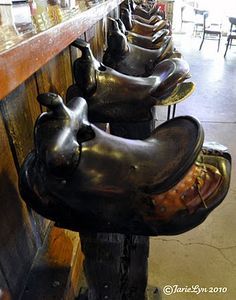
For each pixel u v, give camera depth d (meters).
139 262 0.84
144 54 1.22
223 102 3.81
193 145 0.52
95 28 1.81
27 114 0.85
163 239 1.76
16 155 0.80
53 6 0.94
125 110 0.86
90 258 0.78
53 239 1.08
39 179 0.50
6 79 0.33
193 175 0.52
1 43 0.37
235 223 1.88
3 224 0.75
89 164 0.49
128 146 0.53
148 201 0.50
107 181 0.49
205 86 4.39
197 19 8.01
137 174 0.50
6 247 0.77
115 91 0.85
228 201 2.05
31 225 0.94
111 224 0.53
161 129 0.64
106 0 1.40
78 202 0.50
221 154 0.57
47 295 0.89
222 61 5.86
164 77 0.90
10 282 0.80
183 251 1.69
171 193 0.50
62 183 0.48
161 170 0.50
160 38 1.52
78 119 0.49
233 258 1.65
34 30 0.48
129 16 1.85
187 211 0.52
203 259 1.64
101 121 0.90
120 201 0.50
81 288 1.24
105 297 0.87
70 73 1.24
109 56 1.18
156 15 2.57
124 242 0.80
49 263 0.98
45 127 0.45
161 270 1.57
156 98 0.86
